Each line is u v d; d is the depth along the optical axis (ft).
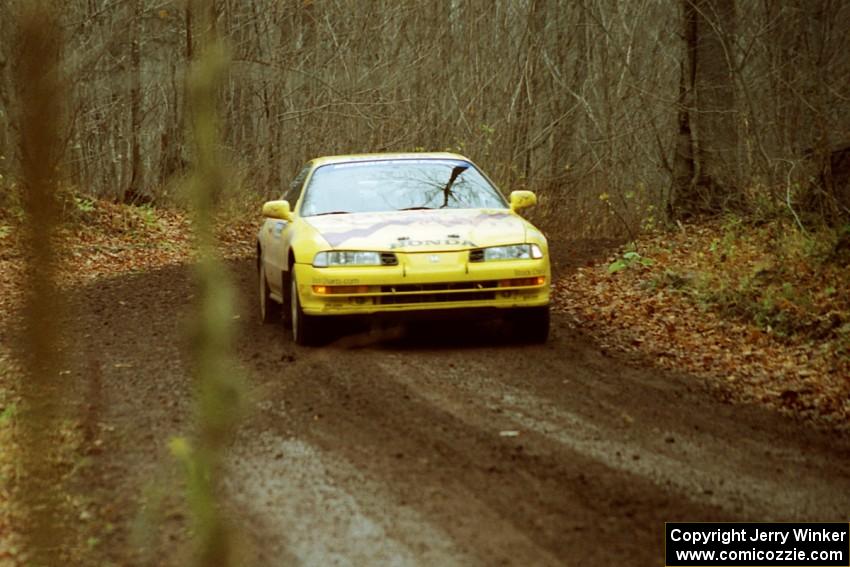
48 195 4.52
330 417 27.17
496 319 39.24
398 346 37.63
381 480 21.80
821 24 63.41
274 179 103.96
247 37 98.12
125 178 95.81
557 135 91.81
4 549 17.16
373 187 41.24
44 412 5.75
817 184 53.62
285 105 106.32
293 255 38.04
